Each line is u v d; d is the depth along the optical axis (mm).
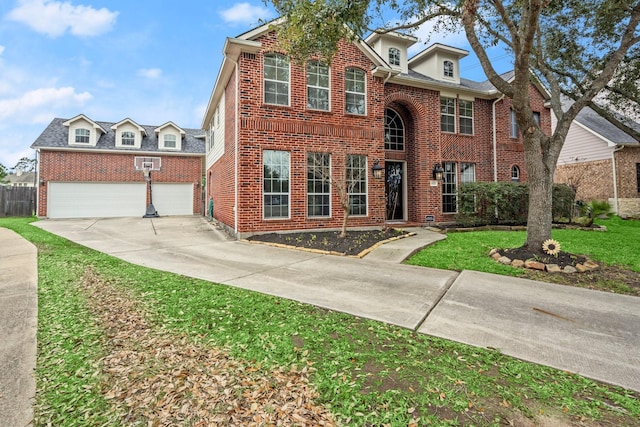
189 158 19609
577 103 6648
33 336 3203
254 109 9289
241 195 9188
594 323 3557
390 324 3529
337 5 5957
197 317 3689
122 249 8102
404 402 2201
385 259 6746
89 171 17422
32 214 18609
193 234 10617
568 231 10156
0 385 2391
